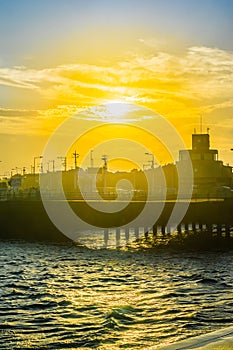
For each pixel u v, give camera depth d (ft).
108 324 78.79
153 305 92.43
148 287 113.50
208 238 234.17
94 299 100.37
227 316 82.23
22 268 151.84
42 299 101.09
